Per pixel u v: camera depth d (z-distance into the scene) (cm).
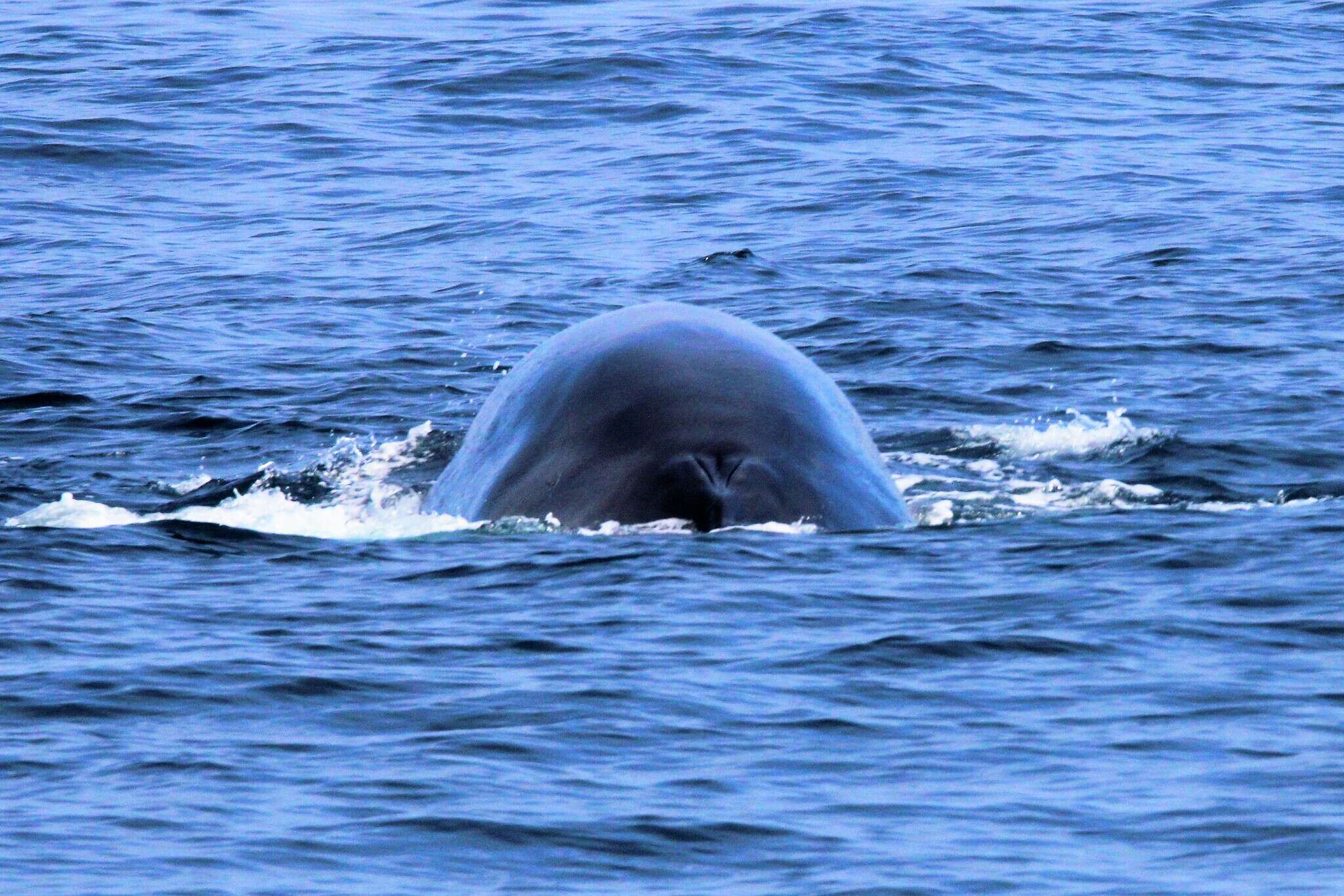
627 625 4853
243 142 14050
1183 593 5072
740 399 5834
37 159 13450
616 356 5981
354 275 10581
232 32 18288
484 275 10550
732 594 5072
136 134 14112
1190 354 8731
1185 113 15025
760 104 15062
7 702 4344
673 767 3997
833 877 3522
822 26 18000
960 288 10069
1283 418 7569
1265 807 3753
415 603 5072
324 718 4269
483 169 13350
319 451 7294
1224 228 11388
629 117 14788
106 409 7919
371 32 18188
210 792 3875
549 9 19462
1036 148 13775
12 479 6850
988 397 8038
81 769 3997
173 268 10769
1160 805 3788
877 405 7981
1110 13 19238
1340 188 12488
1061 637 4734
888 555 5438
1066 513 6103
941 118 14762
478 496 5944
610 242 11294
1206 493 6519
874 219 11775
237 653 4666
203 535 5825
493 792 3875
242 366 8719
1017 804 3812
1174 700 4325
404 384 8406
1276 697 4325
